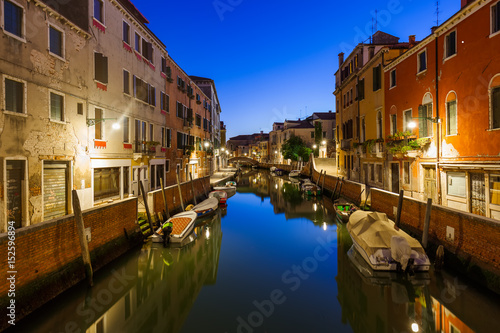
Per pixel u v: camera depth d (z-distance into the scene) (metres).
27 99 9.37
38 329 6.38
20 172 9.26
